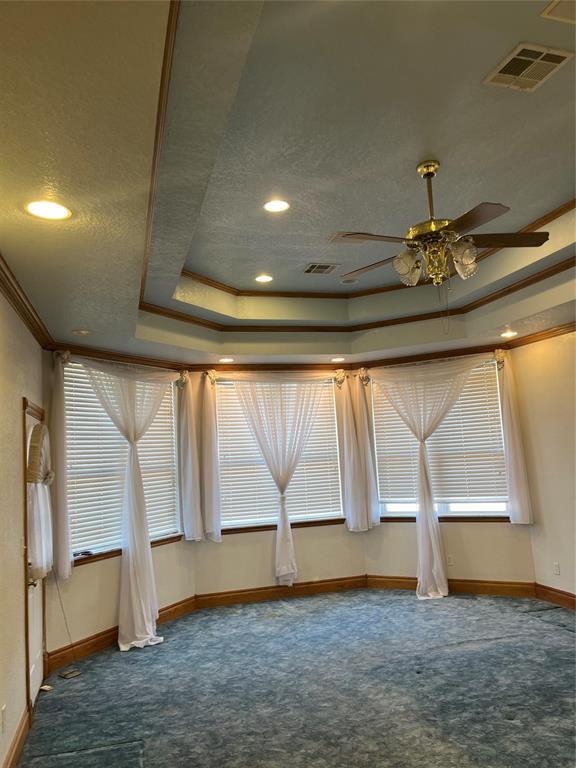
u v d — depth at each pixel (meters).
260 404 6.23
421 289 5.41
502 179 3.32
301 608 5.62
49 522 3.94
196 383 6.06
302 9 1.92
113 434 5.21
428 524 5.92
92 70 1.41
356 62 2.23
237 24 1.63
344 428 6.42
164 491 5.71
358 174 3.16
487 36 2.12
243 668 4.13
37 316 3.72
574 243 3.71
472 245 2.85
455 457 6.08
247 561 6.02
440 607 5.40
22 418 3.44
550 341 5.29
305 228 3.89
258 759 2.90
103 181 1.98
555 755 2.80
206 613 5.60
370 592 6.09
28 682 3.38
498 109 2.62
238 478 6.15
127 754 3.01
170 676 4.05
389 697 3.54
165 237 3.17
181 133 2.16
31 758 3.02
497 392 5.94
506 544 5.77
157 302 4.61
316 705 3.48
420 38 2.11
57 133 1.68
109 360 5.14
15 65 1.38
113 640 4.82
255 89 2.36
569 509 5.14
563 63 2.30
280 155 2.92
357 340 5.87
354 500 6.25
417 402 6.17
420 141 2.86
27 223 2.29
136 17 1.24
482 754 2.84
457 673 3.85
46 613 4.29
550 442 5.34
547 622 4.81
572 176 3.32
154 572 5.36
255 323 5.50
